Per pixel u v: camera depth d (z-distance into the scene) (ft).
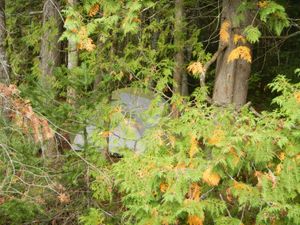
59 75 18.67
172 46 22.45
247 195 12.50
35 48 27.89
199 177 12.36
